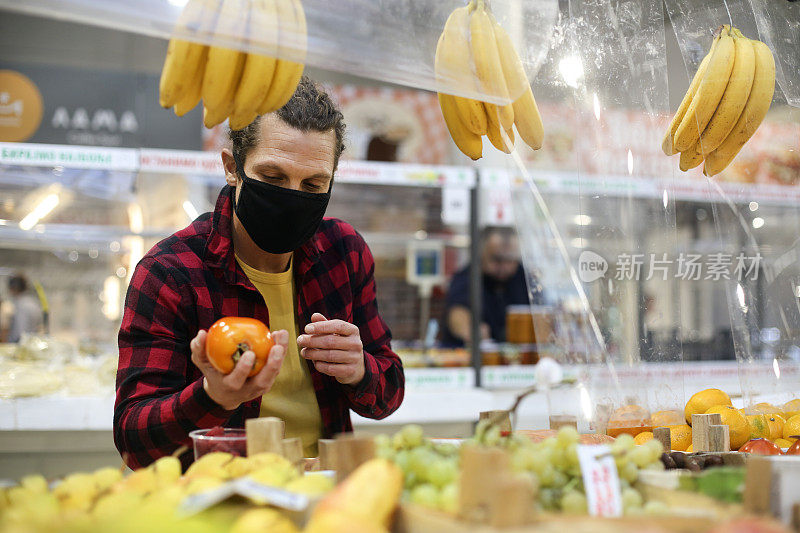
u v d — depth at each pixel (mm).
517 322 3672
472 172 3441
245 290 1565
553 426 1363
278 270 1653
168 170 3031
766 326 1703
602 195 1567
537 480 945
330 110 1493
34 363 2877
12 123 4324
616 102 1581
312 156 1439
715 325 3709
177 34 1106
